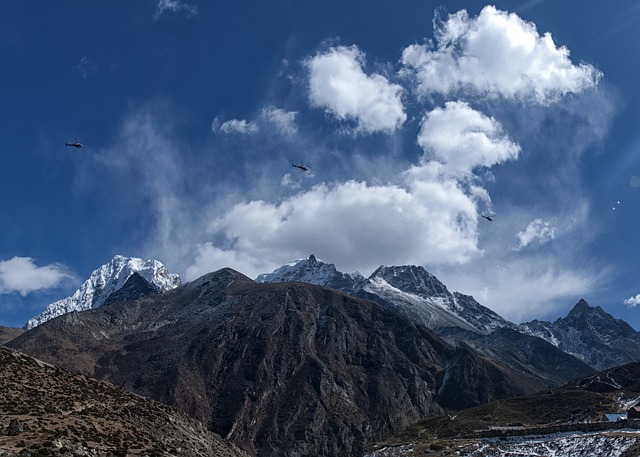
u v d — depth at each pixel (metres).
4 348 132.62
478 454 174.62
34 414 105.81
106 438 104.38
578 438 163.75
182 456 113.69
